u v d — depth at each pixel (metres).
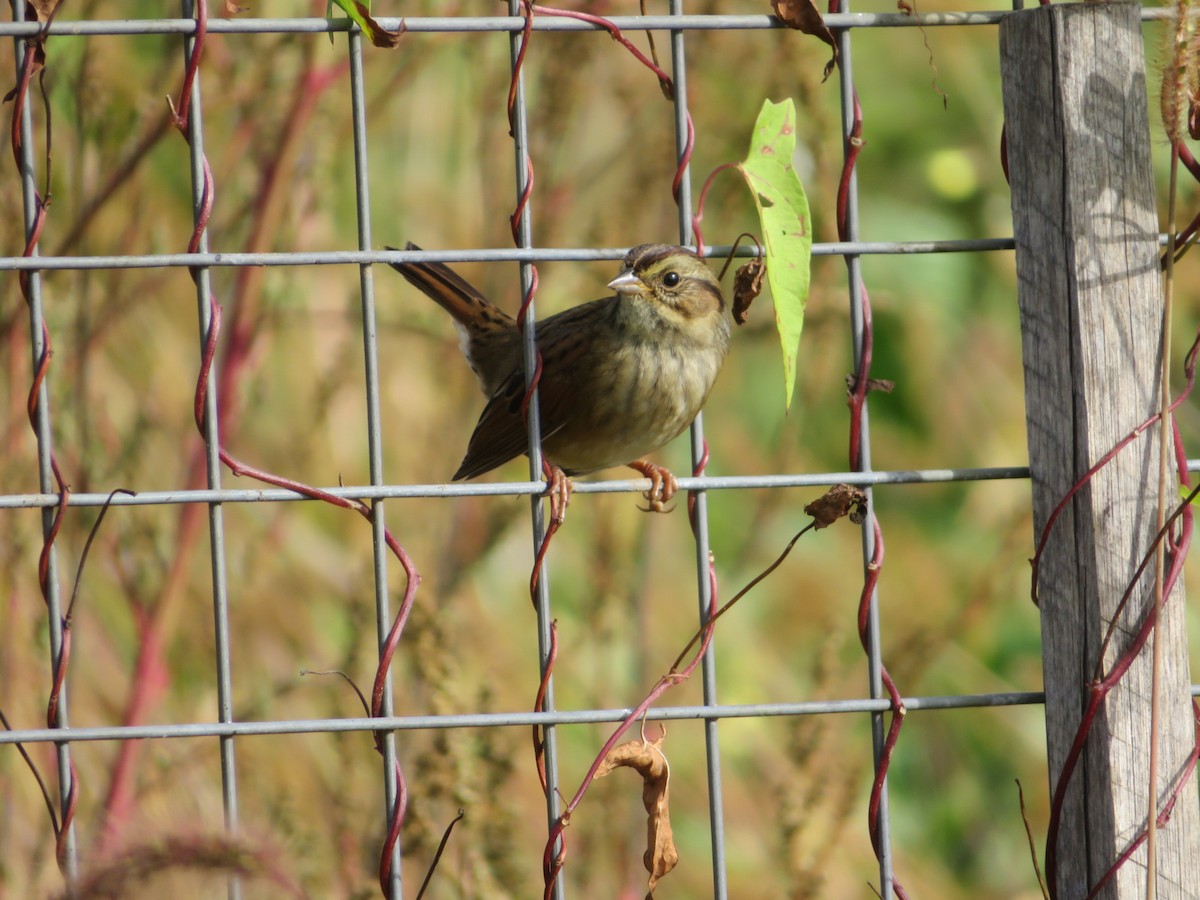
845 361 12.64
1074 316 5.92
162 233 9.56
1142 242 5.94
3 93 8.98
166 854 4.93
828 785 8.84
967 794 11.47
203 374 5.83
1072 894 6.08
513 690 10.40
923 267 13.09
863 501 5.96
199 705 9.41
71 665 9.18
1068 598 6.03
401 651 9.09
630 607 10.66
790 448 10.62
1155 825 5.88
